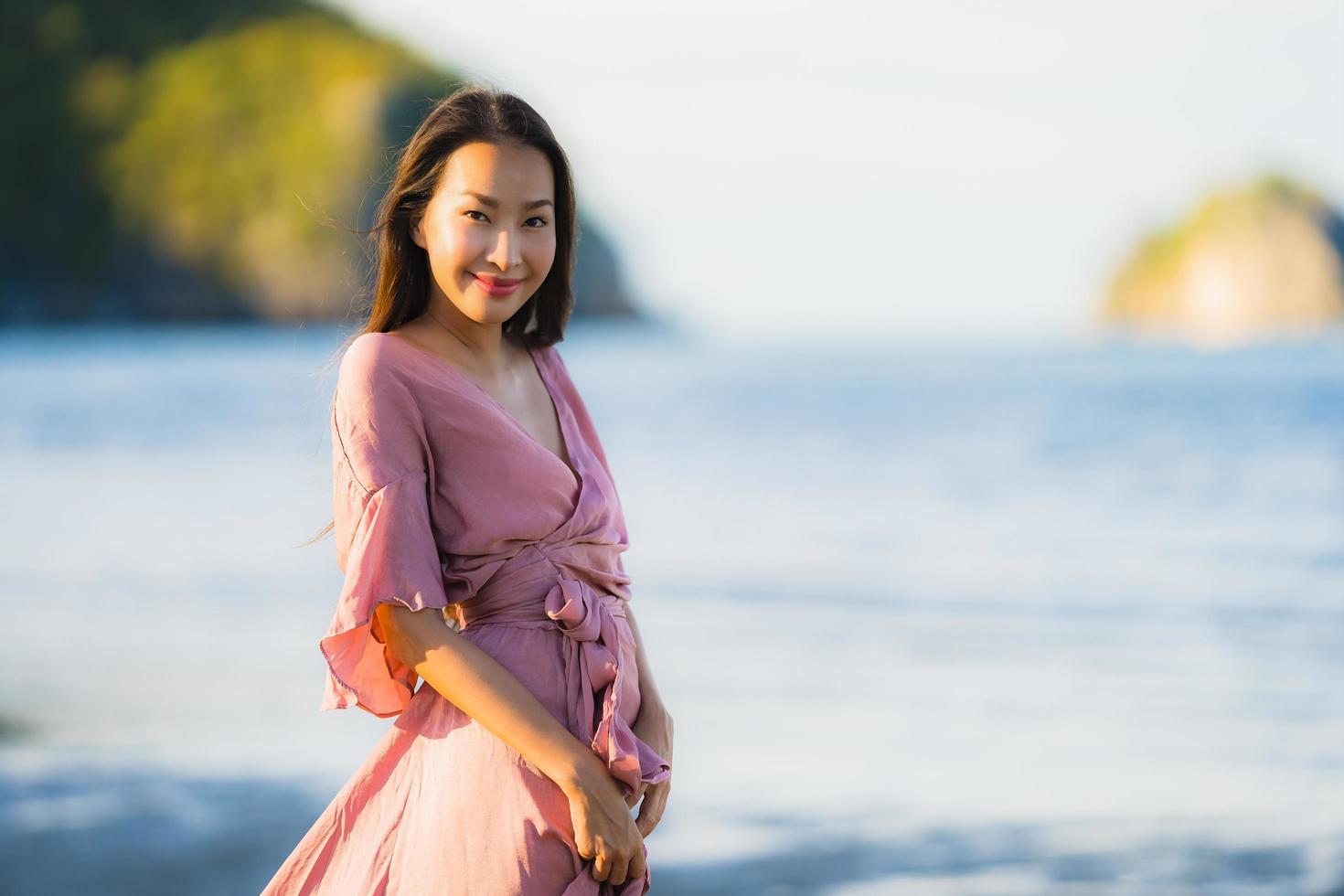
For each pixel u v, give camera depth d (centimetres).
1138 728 869
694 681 991
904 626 1196
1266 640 1151
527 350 268
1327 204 17100
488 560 237
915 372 6059
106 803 659
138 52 11956
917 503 2097
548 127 243
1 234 10819
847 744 824
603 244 13425
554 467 241
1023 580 1445
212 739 777
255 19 12294
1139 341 12306
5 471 2444
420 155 240
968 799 718
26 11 12006
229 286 10794
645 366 6712
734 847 641
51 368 5788
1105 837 658
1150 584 1423
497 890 224
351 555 229
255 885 553
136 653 1015
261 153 11094
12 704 852
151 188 11038
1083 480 2369
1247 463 2616
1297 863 627
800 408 4066
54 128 11294
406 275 249
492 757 229
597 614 239
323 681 927
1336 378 5169
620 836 222
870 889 583
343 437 234
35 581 1334
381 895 233
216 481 2298
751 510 2009
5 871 562
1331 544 1678
